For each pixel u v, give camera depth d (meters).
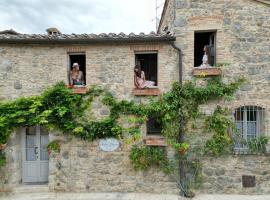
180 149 7.05
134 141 7.52
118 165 7.57
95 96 7.61
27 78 7.65
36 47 7.64
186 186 7.27
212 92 7.13
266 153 7.20
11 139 7.65
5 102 7.55
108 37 7.20
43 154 8.27
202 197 7.10
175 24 7.31
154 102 7.36
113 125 7.49
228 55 7.23
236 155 7.26
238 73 7.23
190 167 7.36
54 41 7.30
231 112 7.26
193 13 7.27
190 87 7.25
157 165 7.45
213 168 7.32
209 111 7.29
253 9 7.20
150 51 7.58
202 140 7.31
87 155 7.63
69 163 7.66
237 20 7.21
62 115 7.32
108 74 7.57
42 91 7.65
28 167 8.21
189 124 7.32
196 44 8.19
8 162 7.62
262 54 7.21
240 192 7.27
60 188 7.67
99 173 7.61
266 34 7.21
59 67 7.64
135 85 7.67
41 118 7.32
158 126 7.88
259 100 7.20
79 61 8.34
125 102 7.46
